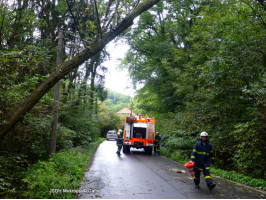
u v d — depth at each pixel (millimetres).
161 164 12141
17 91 6559
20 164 7992
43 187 5652
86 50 6113
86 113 17531
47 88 5895
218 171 9703
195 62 13414
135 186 7031
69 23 12984
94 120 19328
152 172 9570
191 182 7824
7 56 6379
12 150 7703
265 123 7613
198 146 7055
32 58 7328
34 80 7109
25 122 7691
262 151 8219
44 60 8336
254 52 8469
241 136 8094
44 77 7383
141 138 17578
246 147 8258
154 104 23812
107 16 6457
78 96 15875
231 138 9633
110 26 6305
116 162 12133
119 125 44438
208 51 12047
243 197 6086
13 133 7707
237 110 9852
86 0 6816
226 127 9828
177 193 6348
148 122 17828
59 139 12305
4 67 6215
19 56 6957
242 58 8797
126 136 17703
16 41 8570
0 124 5520
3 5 7539
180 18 22344
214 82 9383
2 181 5590
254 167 8805
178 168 10906
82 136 17219
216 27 10719
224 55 9453
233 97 9984
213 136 10133
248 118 9172
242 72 8805
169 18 22938
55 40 13281
